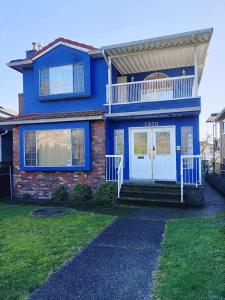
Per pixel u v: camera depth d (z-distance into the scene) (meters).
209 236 5.95
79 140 11.93
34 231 6.96
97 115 11.47
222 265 4.50
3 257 5.28
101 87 12.80
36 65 13.48
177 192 9.98
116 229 7.00
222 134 20.73
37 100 13.65
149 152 12.38
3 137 15.20
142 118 12.23
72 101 13.23
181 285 3.93
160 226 7.23
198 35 9.97
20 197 12.68
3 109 20.59
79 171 11.84
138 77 14.05
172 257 5.01
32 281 4.31
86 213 8.89
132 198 10.07
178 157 11.91
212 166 19.78
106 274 4.53
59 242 6.08
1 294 3.95
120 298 3.79
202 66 13.07
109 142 12.43
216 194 12.52
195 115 11.62
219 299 3.52
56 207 10.12
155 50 11.24
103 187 10.63
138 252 5.43
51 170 12.21
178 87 12.57
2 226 7.55
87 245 5.87
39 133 12.52
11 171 13.52
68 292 3.99
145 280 4.28
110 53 11.66
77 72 12.91
